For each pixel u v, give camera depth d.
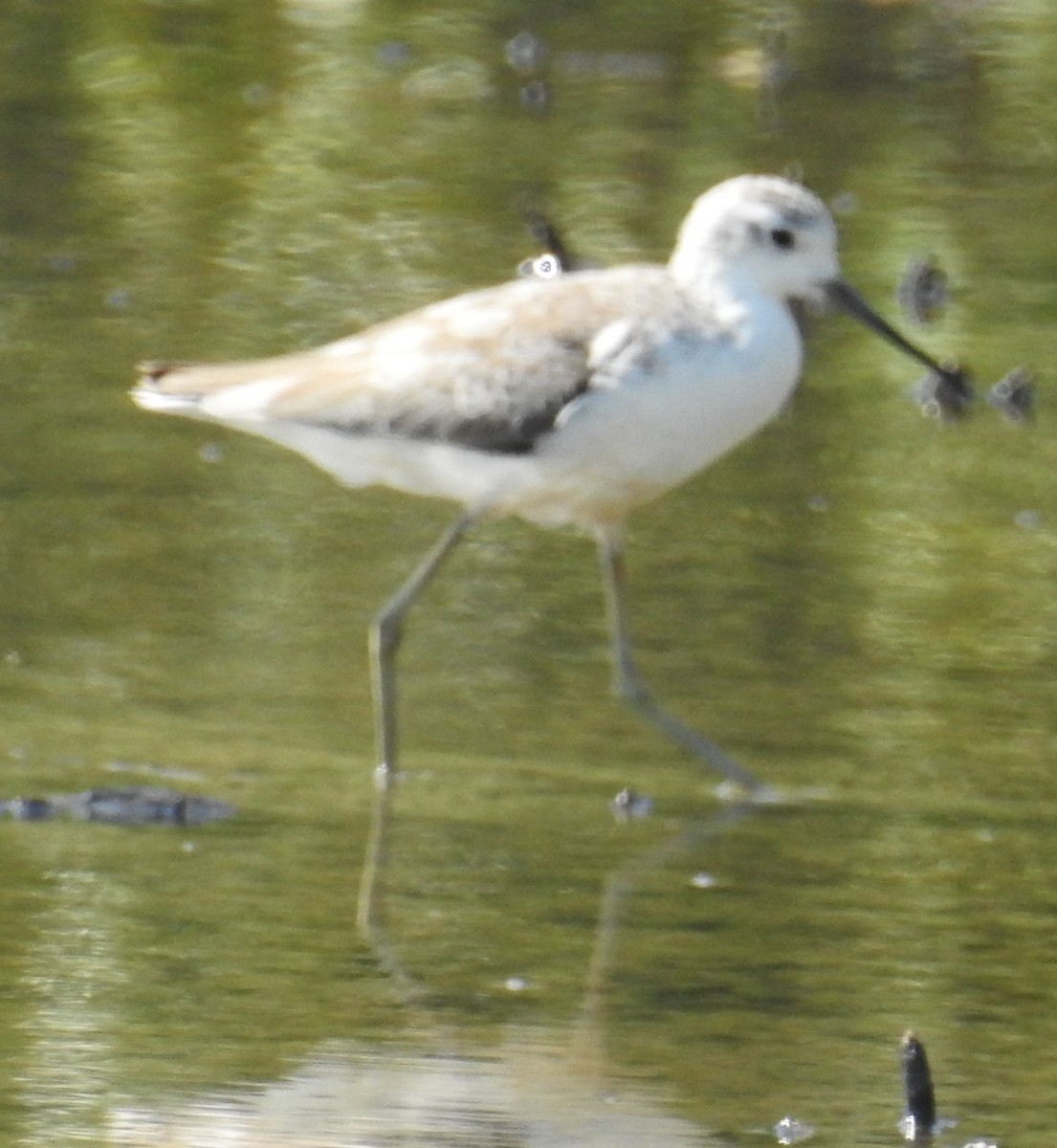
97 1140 7.09
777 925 9.12
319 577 12.82
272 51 23.72
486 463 10.84
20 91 21.83
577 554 13.36
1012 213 19.53
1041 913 9.30
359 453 11.02
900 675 11.88
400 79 22.95
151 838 9.70
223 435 14.70
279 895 9.18
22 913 8.84
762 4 25.84
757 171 20.31
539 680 11.81
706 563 13.23
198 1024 7.98
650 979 8.55
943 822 10.27
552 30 24.86
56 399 14.94
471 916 9.09
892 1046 8.02
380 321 16.36
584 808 10.34
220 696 11.36
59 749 10.58
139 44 23.56
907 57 24.14
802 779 10.73
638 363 10.63
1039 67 23.94
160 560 12.89
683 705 11.48
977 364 16.22
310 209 19.02
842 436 15.13
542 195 19.45
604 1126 7.32
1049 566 13.31
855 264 18.14
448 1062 7.77
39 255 17.58
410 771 10.65
